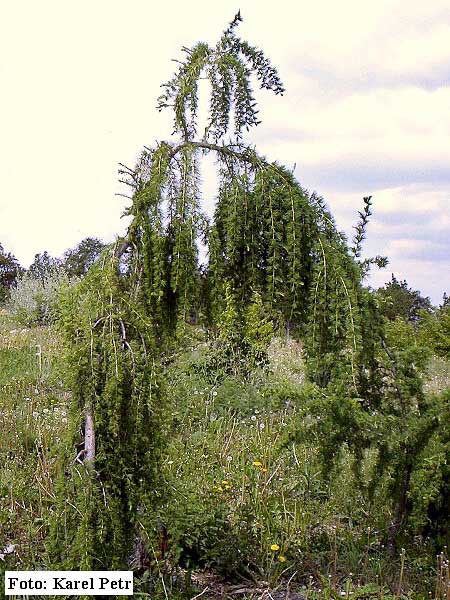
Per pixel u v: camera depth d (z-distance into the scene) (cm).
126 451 272
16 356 918
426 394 362
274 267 300
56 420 547
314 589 323
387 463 346
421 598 303
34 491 402
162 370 283
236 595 325
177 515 311
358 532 385
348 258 312
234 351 759
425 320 966
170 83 318
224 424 597
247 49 323
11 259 2542
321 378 364
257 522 367
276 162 315
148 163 308
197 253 300
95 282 284
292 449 454
